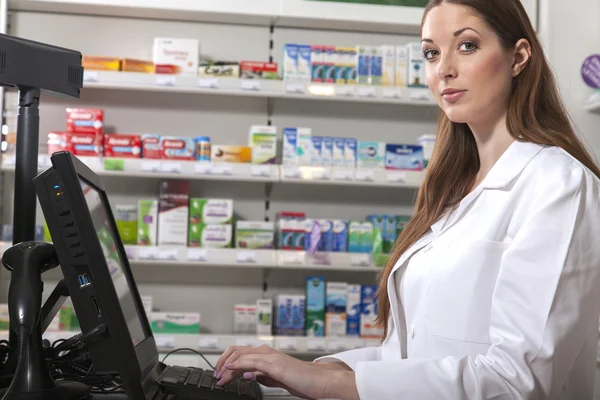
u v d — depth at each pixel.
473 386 1.05
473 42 1.24
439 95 1.30
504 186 1.23
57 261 1.17
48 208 1.04
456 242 1.27
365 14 3.91
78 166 1.13
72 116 3.61
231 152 3.73
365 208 4.17
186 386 1.19
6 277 3.68
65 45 3.98
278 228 3.86
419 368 1.09
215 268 4.04
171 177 3.93
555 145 1.23
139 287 3.99
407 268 1.40
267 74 3.77
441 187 1.45
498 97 1.27
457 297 1.21
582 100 3.71
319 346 3.63
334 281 4.10
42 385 1.10
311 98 3.79
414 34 4.18
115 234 1.39
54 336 3.42
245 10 3.84
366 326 3.76
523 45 1.26
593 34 3.74
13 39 1.38
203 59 4.05
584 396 1.18
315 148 3.79
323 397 1.14
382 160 3.82
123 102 4.02
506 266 1.09
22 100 1.41
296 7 3.87
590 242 1.08
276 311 3.79
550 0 3.74
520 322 1.06
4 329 3.50
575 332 1.06
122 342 1.04
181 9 3.80
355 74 3.84
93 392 1.26
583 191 1.11
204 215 3.70
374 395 1.09
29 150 1.41
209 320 4.01
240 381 1.32
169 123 4.05
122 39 4.02
